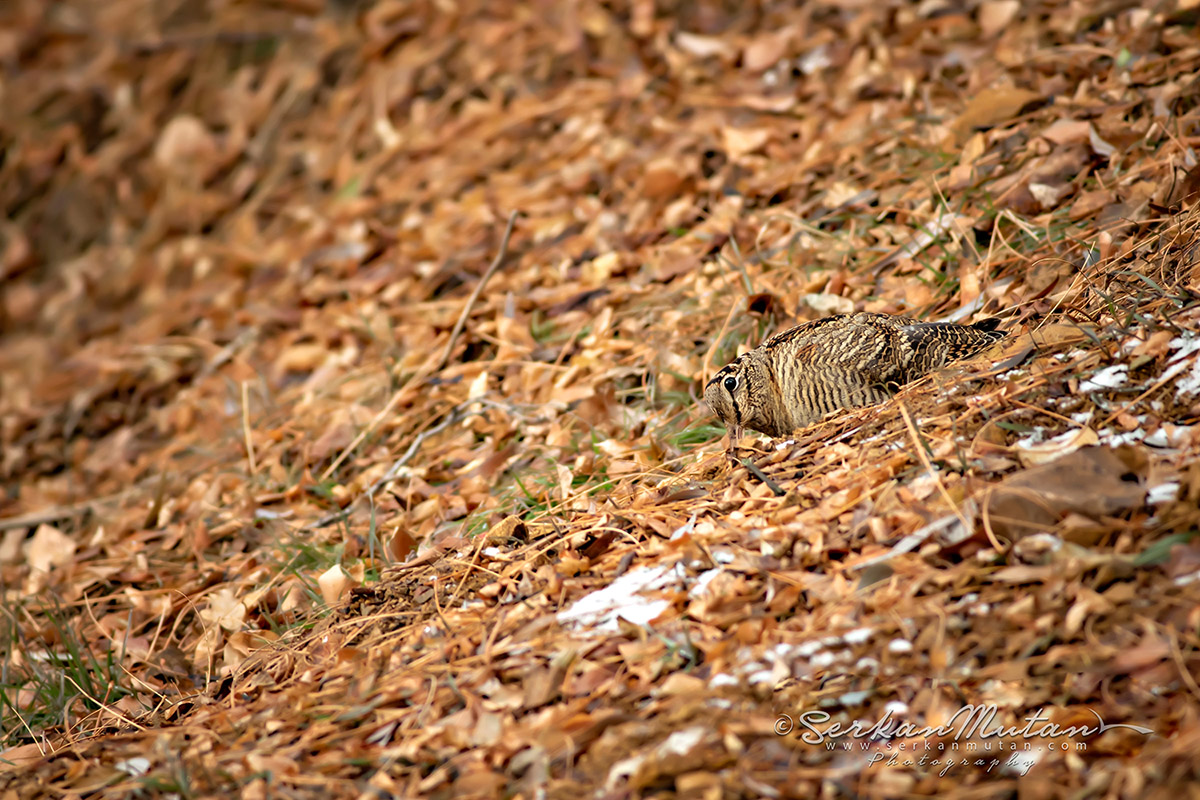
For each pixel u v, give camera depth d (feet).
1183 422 21.01
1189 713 16.30
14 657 32.14
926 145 39.01
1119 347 23.11
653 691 19.52
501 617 22.88
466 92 58.95
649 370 34.40
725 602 20.72
